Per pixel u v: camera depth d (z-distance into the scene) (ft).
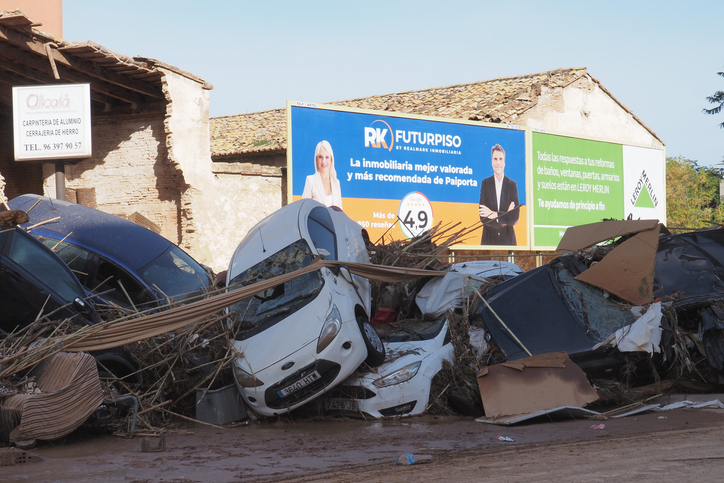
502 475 16.26
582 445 20.48
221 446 22.50
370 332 27.84
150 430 25.13
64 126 50.16
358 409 26.86
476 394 27.45
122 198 59.36
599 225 34.24
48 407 21.93
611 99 87.66
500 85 84.43
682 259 31.22
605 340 27.68
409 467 18.26
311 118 60.39
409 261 36.22
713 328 27.84
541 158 75.56
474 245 69.51
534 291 30.45
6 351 23.91
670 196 166.71
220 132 82.02
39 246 28.30
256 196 61.57
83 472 18.53
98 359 26.30
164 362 27.50
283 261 29.66
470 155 69.82
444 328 30.01
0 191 48.08
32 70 53.26
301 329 26.45
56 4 68.23
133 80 55.52
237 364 26.89
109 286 34.83
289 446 22.30
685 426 23.35
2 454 19.48
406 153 65.72
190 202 57.00
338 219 34.09
